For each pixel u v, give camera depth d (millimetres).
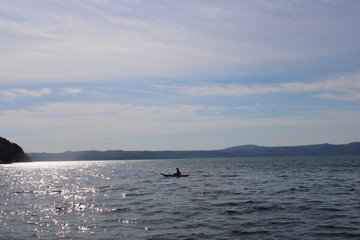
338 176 57406
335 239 17125
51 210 26219
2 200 32719
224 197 32000
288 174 65000
